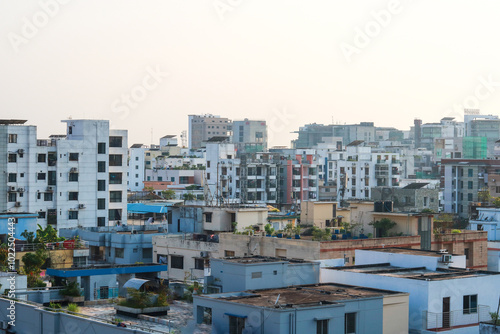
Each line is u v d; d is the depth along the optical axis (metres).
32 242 89.44
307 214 118.00
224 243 85.56
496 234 104.69
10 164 136.50
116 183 146.00
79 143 142.12
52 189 139.50
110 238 101.38
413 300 53.75
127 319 51.53
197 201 154.62
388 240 80.88
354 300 48.59
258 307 45.09
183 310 54.59
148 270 62.12
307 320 44.91
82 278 59.38
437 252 66.50
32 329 49.94
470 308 55.03
